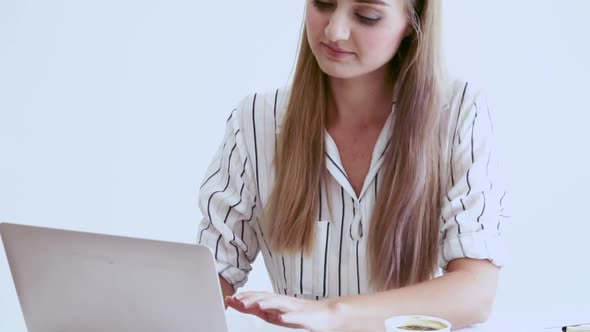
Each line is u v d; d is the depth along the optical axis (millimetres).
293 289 1832
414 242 1764
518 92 2904
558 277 2902
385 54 1646
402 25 1662
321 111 1781
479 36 2906
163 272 1245
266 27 3082
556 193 2902
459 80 1832
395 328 1317
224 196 1864
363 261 1781
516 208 2914
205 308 1240
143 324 1300
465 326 1624
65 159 3191
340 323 1504
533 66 2895
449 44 2918
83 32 3154
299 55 1794
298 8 3066
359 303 1535
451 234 1713
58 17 3156
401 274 1776
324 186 1799
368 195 1776
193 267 1219
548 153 2900
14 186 3205
